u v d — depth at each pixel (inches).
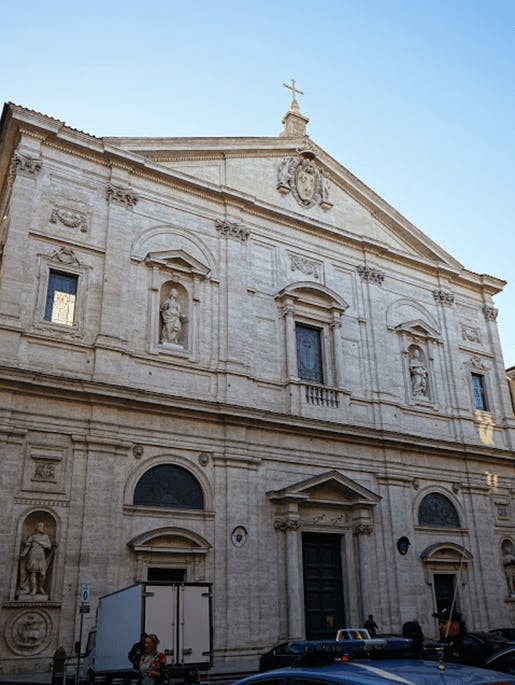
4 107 949.2
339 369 1125.1
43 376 823.7
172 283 1021.2
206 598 640.4
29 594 756.6
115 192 999.6
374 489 1091.9
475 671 216.2
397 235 1357.0
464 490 1221.1
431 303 1354.6
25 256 891.4
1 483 775.1
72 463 828.0
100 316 918.4
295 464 1017.5
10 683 678.5
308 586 974.4
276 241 1162.6
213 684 666.2
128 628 613.9
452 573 1130.7
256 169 1189.7
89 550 800.3
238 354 1021.8
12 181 959.0
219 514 917.8
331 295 1162.0
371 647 258.8
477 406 1344.7
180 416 928.3
